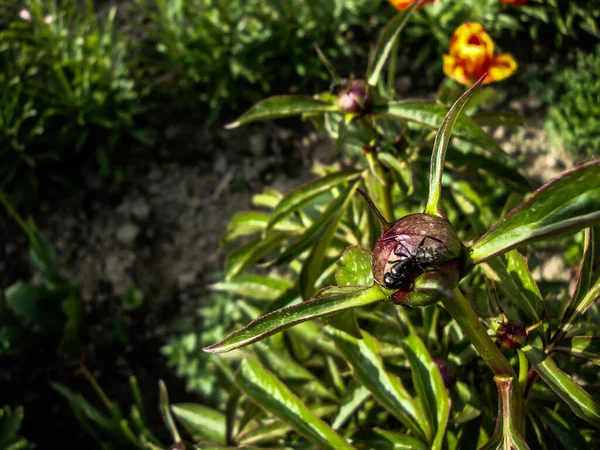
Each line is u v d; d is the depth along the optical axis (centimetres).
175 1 87
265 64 88
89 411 68
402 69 89
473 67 47
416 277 23
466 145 78
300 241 43
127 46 90
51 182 87
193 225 85
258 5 86
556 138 82
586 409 29
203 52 86
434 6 86
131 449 69
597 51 87
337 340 42
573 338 33
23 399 78
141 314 82
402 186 46
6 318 76
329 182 45
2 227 85
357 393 45
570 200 21
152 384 79
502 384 30
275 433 48
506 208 48
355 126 48
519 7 86
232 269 52
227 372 61
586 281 32
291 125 88
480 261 24
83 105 83
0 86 82
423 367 39
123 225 86
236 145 88
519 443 28
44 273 77
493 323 33
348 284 28
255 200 60
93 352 81
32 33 88
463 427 43
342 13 87
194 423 55
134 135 86
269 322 25
